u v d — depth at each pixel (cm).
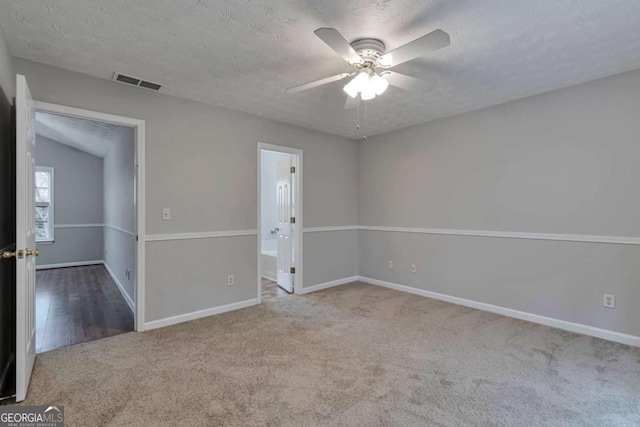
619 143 275
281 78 278
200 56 238
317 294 430
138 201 301
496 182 351
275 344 274
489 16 190
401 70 263
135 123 297
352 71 262
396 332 299
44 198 629
